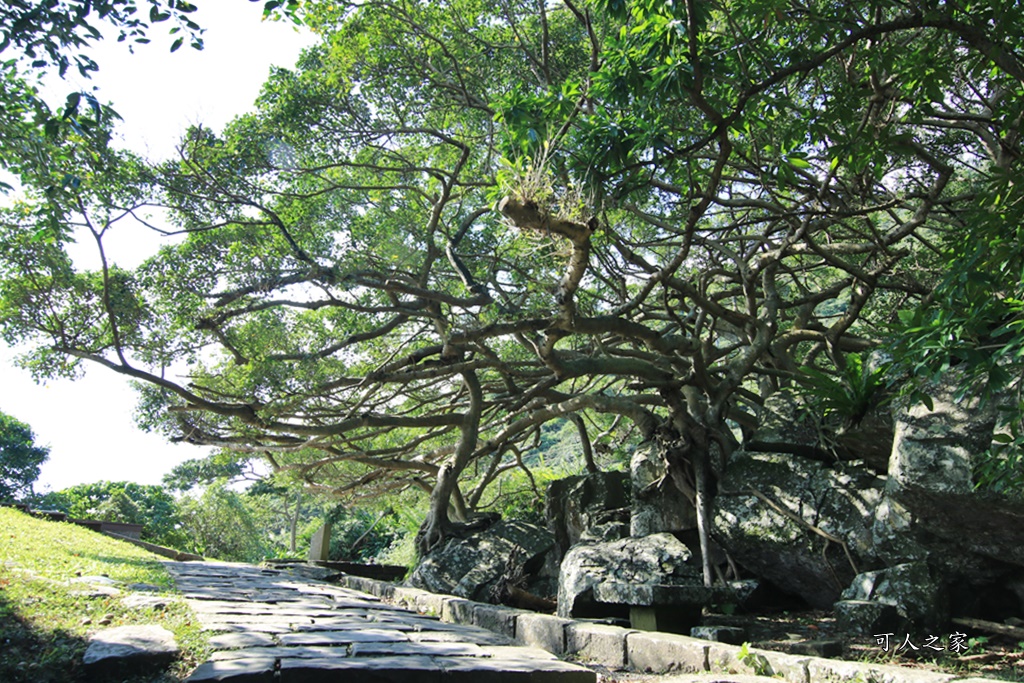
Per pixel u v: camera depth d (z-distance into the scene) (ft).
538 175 24.57
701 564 34.96
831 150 27.09
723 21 30.66
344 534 104.06
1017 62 22.47
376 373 41.42
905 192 41.24
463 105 47.06
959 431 24.84
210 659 13.61
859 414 32.86
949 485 24.22
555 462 96.07
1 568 19.57
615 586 25.11
